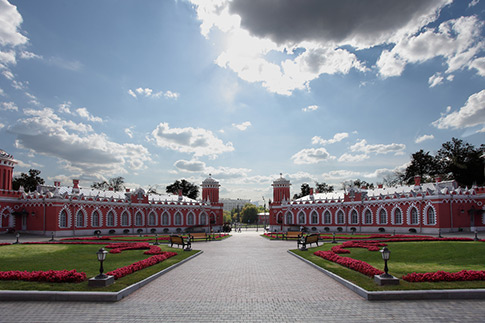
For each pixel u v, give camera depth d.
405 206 66.56
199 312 13.87
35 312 13.73
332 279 20.33
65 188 70.19
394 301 15.07
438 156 98.75
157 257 26.81
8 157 65.50
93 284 16.92
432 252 27.94
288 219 91.75
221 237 60.31
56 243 41.25
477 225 61.94
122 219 76.69
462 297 15.25
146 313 13.70
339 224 80.75
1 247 35.59
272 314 13.55
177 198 95.25
